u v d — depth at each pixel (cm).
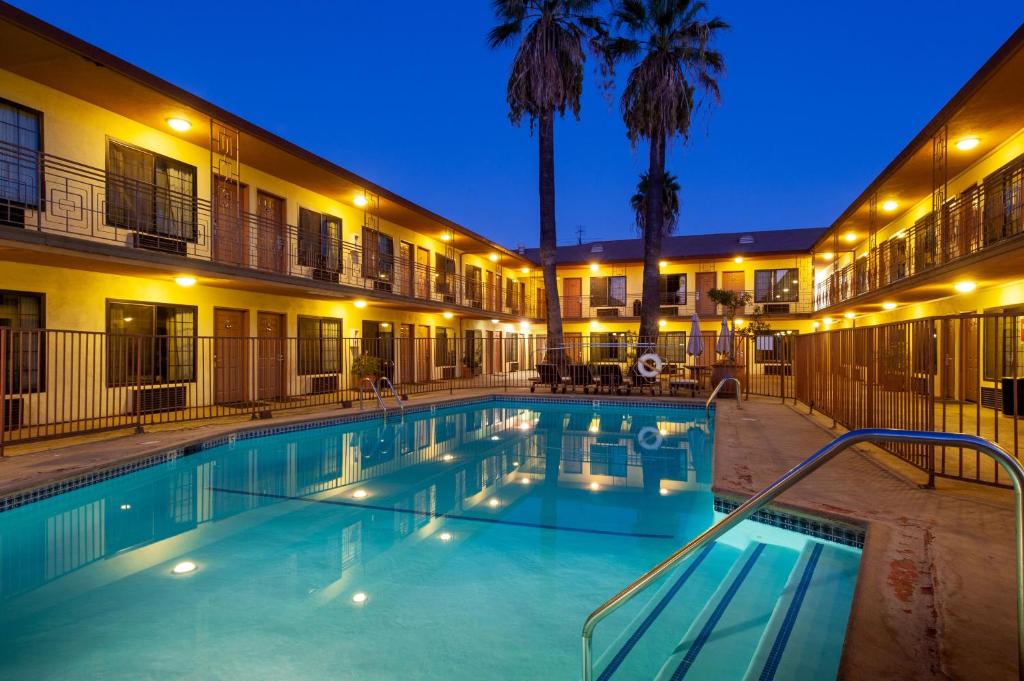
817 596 321
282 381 1316
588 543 446
